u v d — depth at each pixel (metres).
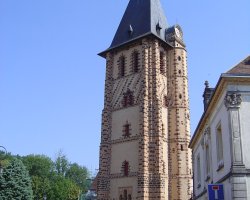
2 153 111.81
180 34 67.31
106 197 56.59
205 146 35.69
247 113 24.81
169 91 62.78
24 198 53.09
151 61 60.75
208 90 39.28
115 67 65.06
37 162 114.25
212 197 24.77
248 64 27.06
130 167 55.44
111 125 61.03
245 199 22.86
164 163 56.53
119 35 66.81
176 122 60.00
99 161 59.06
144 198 51.75
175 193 55.97
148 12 65.38
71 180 117.56
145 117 56.12
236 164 23.64
